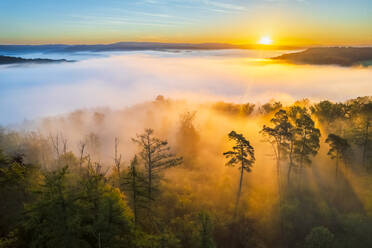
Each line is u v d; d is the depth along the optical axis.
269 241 30.81
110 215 18.14
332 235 27.78
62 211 16.61
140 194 23.61
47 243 16.09
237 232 31.19
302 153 35.97
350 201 35.41
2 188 23.53
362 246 28.12
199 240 22.61
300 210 33.25
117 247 17.67
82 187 21.20
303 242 29.83
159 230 26.08
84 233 17.44
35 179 26.11
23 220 17.95
